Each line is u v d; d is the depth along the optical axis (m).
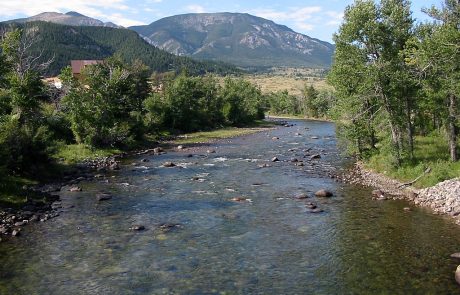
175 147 71.00
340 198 33.97
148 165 51.38
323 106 157.00
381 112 43.97
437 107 39.81
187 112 102.69
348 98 44.94
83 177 43.00
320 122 136.50
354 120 47.69
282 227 26.80
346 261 21.22
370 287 18.33
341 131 51.16
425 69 37.62
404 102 42.31
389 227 26.31
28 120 51.56
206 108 113.75
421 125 59.88
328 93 151.75
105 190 37.22
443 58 34.53
